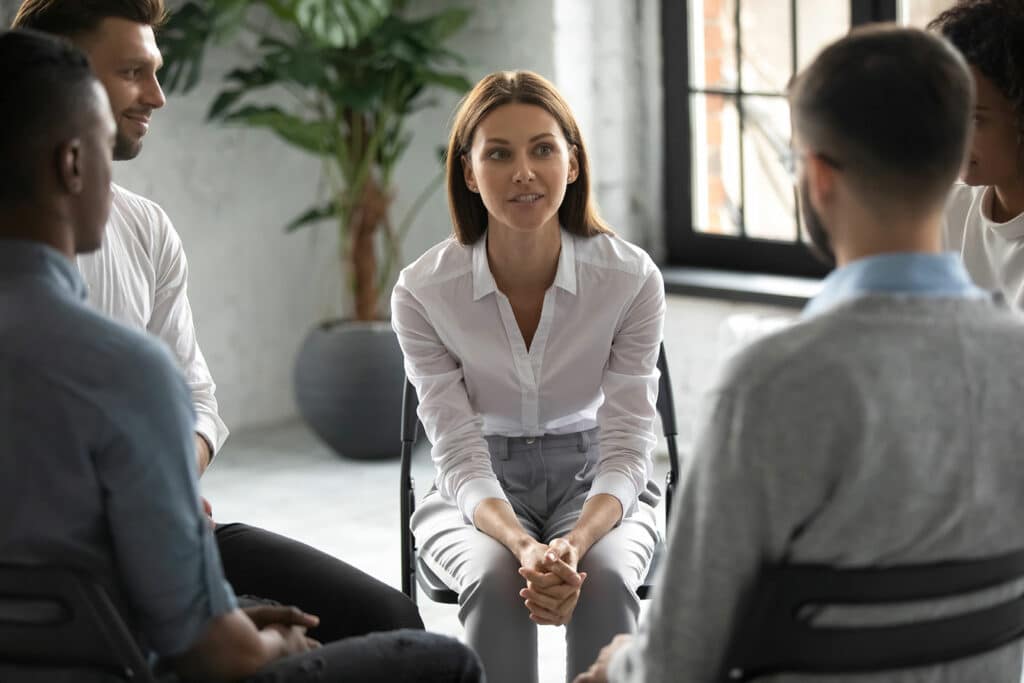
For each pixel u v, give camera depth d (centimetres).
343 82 484
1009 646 155
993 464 142
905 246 143
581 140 253
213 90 528
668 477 266
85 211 164
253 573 222
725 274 487
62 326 154
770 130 474
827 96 142
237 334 548
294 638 181
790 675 146
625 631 231
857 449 136
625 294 255
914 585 142
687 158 498
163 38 461
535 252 254
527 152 241
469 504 247
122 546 156
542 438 266
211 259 536
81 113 160
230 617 165
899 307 140
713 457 141
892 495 138
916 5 434
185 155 522
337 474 487
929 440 138
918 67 140
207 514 231
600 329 256
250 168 541
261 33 518
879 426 136
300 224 509
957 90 141
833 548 141
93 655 158
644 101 504
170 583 157
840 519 139
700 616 143
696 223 503
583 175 256
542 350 257
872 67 140
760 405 138
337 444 498
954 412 139
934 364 138
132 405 153
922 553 143
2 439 152
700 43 486
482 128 244
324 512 444
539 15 486
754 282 470
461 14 485
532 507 262
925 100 139
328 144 504
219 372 546
